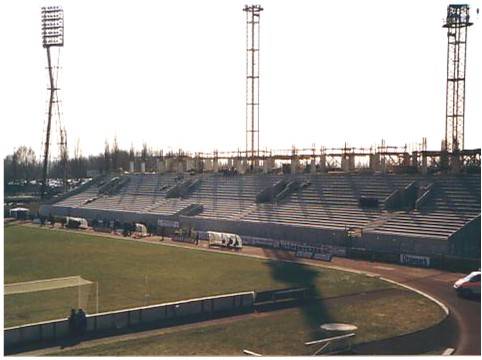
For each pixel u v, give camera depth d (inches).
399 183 3078.2
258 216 3277.6
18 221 4133.9
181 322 1391.5
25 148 7185.0
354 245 2620.6
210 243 2837.1
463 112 3873.0
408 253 2396.7
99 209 4239.7
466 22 3818.9
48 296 1626.5
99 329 1318.9
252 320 1412.4
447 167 3363.7
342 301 1621.6
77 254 2527.1
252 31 4360.2
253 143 4416.8
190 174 4480.8
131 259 2386.8
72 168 6820.9
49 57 5191.9
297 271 2103.8
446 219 2559.1
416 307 1551.4
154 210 3919.8
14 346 1204.5
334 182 3380.9
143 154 7007.9
